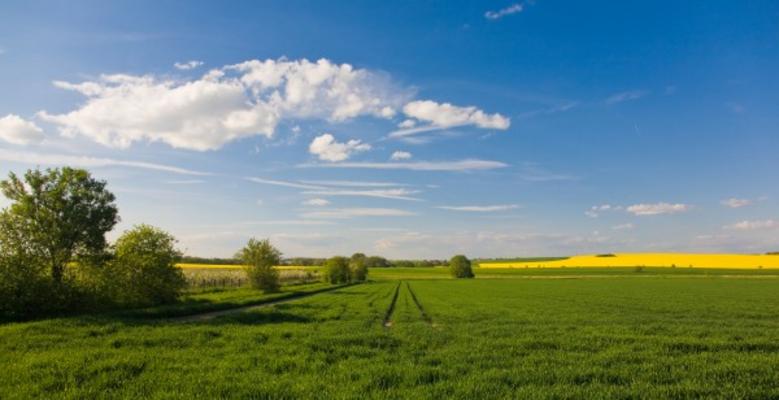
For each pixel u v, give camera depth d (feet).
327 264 338.54
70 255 109.60
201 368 46.65
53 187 107.65
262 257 212.23
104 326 74.23
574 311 124.77
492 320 100.22
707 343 62.90
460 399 35.42
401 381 41.78
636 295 195.83
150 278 123.03
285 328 79.15
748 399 35.94
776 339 69.67
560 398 35.63
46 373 43.32
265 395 36.91
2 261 91.45
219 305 124.36
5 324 81.15
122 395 36.55
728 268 474.90
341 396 36.01
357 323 88.99
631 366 48.11
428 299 175.83
